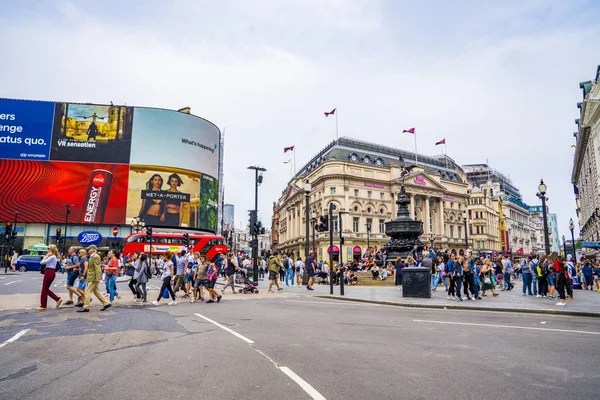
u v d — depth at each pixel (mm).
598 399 4402
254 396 4516
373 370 5570
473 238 93000
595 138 37656
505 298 16719
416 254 28312
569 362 5969
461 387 4824
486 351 6711
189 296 17156
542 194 19953
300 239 78188
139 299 15680
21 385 4914
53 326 9336
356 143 77562
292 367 5742
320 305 14430
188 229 62906
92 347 7082
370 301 15555
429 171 82438
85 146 59094
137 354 6551
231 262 19922
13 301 14383
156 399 4426
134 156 60625
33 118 57969
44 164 57406
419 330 8805
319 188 72125
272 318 10820
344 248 66688
